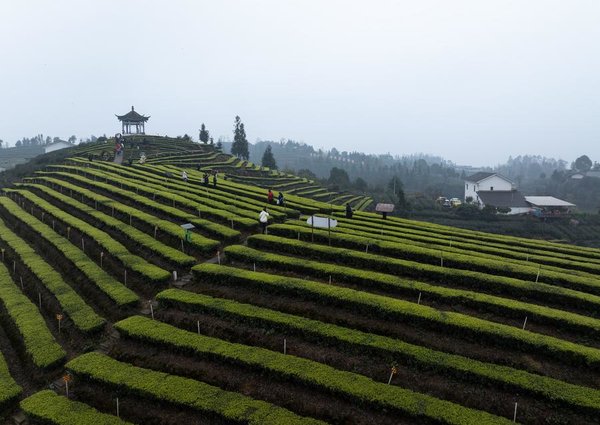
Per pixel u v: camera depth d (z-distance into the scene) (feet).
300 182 310.45
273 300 71.61
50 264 98.22
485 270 83.82
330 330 60.75
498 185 351.05
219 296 74.49
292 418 46.03
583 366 54.85
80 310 72.79
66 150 306.14
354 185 417.90
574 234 263.08
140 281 82.84
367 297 68.08
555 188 579.07
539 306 68.54
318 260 88.89
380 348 56.65
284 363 54.39
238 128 423.23
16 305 77.66
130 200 141.38
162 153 306.76
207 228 107.04
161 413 49.49
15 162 508.12
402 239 103.96
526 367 55.06
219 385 53.72
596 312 69.15
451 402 48.62
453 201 349.61
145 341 62.03
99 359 58.08
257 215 121.29
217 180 192.75
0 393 54.34
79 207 133.80
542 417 47.24
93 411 49.62
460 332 60.64
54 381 58.85
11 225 130.72
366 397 48.19
